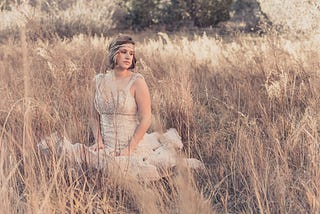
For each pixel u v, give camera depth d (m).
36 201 2.96
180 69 6.31
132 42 4.39
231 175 4.04
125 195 3.72
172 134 4.74
